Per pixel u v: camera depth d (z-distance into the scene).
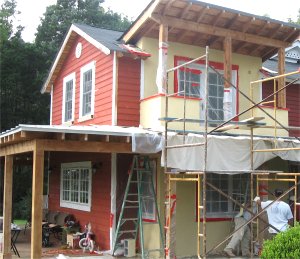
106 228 11.88
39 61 26.09
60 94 16.27
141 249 10.73
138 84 12.31
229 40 12.17
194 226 11.20
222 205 11.79
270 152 10.48
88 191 13.38
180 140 9.68
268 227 10.13
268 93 14.26
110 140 9.45
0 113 25.16
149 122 11.60
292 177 12.66
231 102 12.81
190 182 11.29
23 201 23.55
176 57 12.55
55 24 28.73
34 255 8.49
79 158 14.20
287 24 12.54
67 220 14.16
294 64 19.06
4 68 25.23
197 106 11.52
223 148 9.91
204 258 8.41
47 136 8.92
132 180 11.62
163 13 11.41
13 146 10.64
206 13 11.62
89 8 30.92
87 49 14.13
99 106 12.93
